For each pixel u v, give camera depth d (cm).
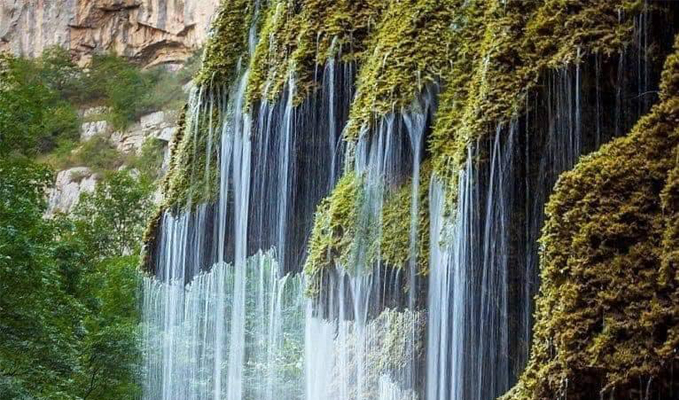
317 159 1286
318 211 1230
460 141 1038
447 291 1047
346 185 1190
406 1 1195
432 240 1086
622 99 966
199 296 2603
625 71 964
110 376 2695
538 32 1002
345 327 1560
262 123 1345
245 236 1388
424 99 1130
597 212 859
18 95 2588
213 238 1457
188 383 3262
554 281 866
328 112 1266
